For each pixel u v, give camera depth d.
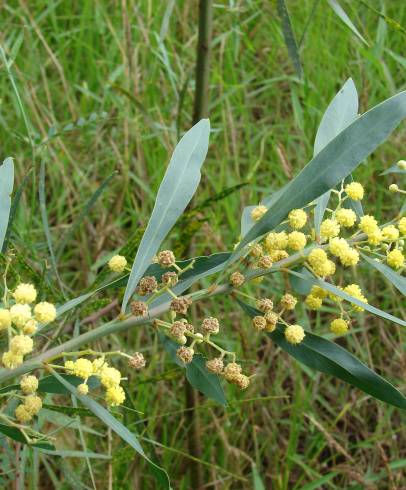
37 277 1.63
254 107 3.55
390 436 2.70
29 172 1.65
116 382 1.22
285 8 1.77
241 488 2.69
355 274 2.73
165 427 2.58
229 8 2.12
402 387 2.76
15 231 2.55
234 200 3.02
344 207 1.54
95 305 1.68
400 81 3.45
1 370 1.20
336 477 2.79
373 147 1.26
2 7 3.34
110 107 3.23
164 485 1.22
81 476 2.32
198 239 3.03
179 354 1.29
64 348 1.25
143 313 1.25
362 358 2.73
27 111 3.06
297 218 1.36
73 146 3.17
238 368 1.31
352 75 3.39
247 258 1.38
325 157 1.25
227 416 2.57
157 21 3.40
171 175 1.36
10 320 1.18
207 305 2.85
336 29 3.56
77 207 2.91
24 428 1.21
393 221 1.46
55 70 3.49
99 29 3.39
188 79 2.09
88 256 2.85
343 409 2.71
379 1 3.63
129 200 3.00
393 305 2.89
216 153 3.23
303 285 1.56
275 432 2.69
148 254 1.30
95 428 2.51
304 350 1.42
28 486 2.36
